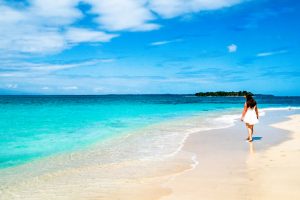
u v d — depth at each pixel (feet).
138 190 22.25
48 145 42.22
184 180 24.25
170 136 49.47
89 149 39.32
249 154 33.86
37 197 21.49
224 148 37.93
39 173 27.91
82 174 27.35
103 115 98.22
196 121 75.66
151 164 30.53
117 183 24.25
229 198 19.52
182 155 34.58
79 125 67.10
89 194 21.79
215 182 23.25
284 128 57.00
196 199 19.67
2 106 160.45
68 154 36.24
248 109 43.04
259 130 54.65
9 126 64.18
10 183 24.91
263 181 22.91
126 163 31.24
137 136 50.21
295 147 37.22
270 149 36.42
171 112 115.65
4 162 32.22
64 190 22.90
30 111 115.55
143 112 115.96
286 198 19.10
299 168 26.50
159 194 21.16
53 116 91.71
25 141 45.44
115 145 42.06
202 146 39.81
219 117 88.22
